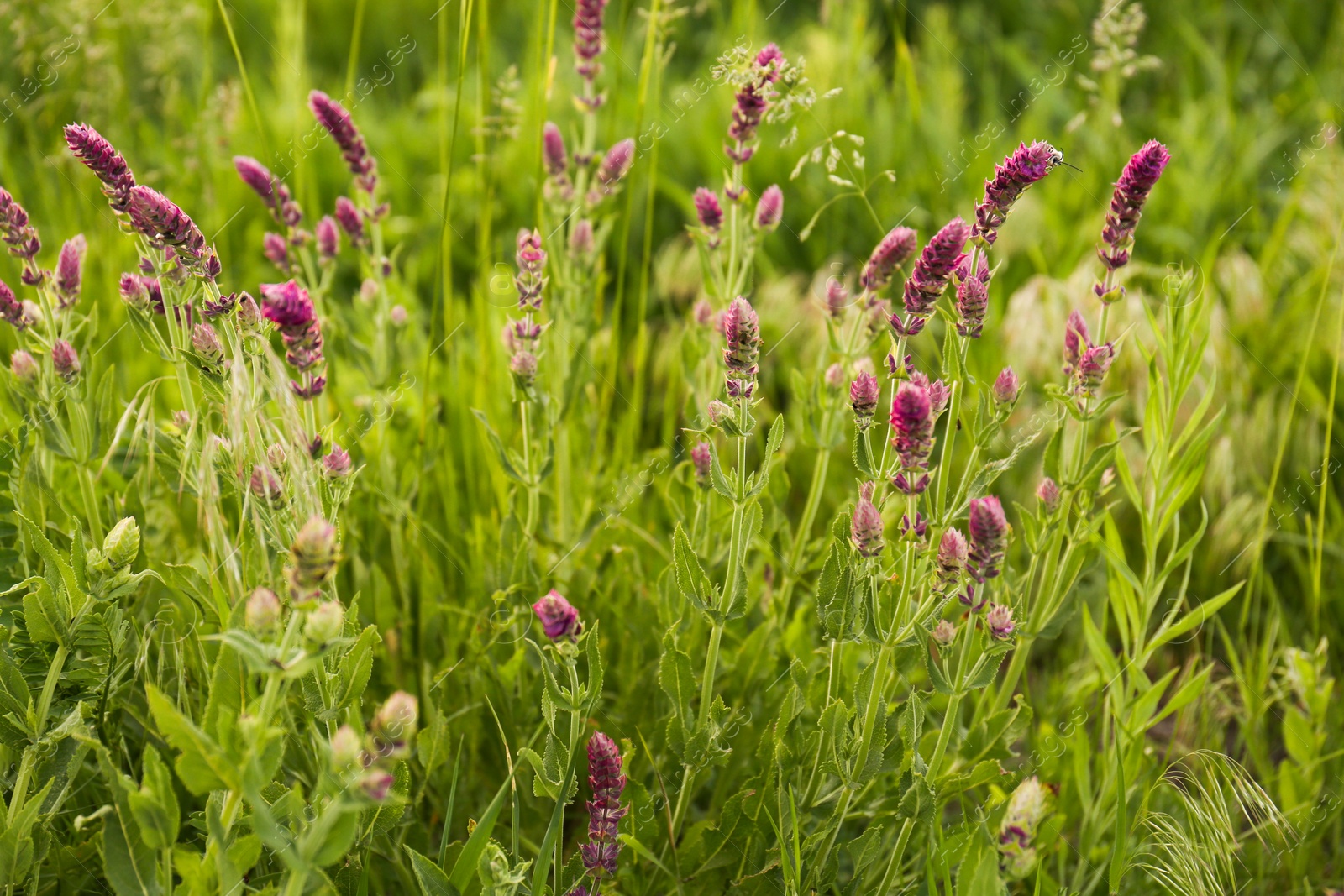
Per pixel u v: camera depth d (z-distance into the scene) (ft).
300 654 3.93
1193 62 8.76
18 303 4.58
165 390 5.42
